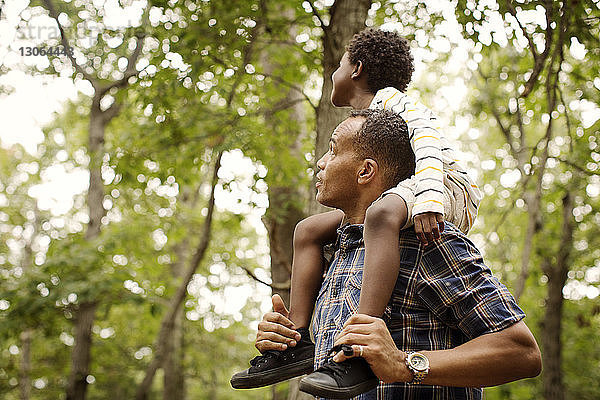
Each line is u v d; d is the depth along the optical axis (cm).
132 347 1609
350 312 177
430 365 155
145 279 1054
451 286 165
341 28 462
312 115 926
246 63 636
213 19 611
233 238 1330
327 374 157
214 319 1537
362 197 192
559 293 1131
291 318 208
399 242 175
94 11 667
